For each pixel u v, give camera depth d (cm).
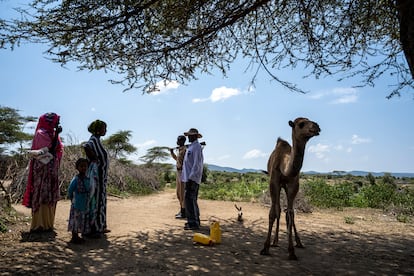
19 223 661
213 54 595
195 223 690
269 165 580
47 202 598
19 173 1053
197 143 703
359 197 1272
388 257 527
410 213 1017
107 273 409
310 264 470
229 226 745
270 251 535
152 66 567
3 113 2839
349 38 535
